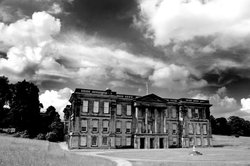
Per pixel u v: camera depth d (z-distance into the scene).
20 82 88.62
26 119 85.69
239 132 137.38
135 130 67.19
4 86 87.75
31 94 88.12
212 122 138.25
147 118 69.00
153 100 69.69
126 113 67.62
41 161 23.08
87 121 62.31
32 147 35.94
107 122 64.12
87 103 63.38
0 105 88.12
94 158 32.69
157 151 51.47
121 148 64.19
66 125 83.25
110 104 65.31
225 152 49.97
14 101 86.50
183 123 72.88
